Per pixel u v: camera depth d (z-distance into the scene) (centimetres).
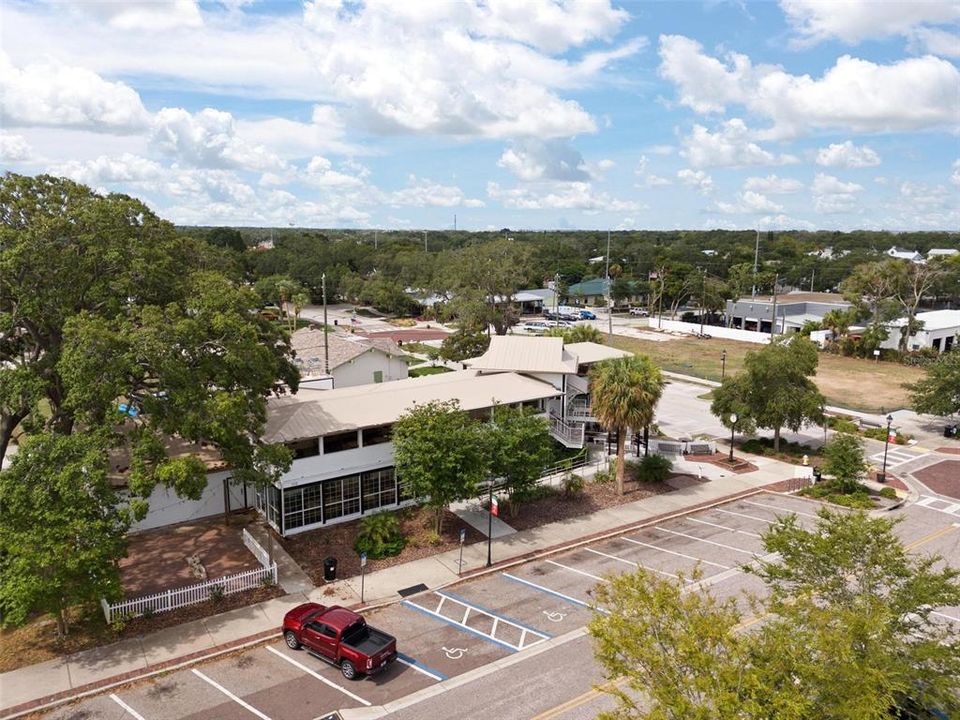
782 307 9956
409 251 14962
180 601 2361
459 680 1981
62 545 1950
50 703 1847
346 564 2722
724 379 4641
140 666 2020
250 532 2984
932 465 4222
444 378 4031
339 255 14562
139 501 2161
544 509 3369
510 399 3741
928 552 2927
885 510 3447
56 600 2014
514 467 3097
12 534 1992
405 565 2738
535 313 12600
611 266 16238
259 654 2108
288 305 11719
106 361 2406
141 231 3005
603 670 2028
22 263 2483
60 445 2128
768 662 1298
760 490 3750
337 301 13588
